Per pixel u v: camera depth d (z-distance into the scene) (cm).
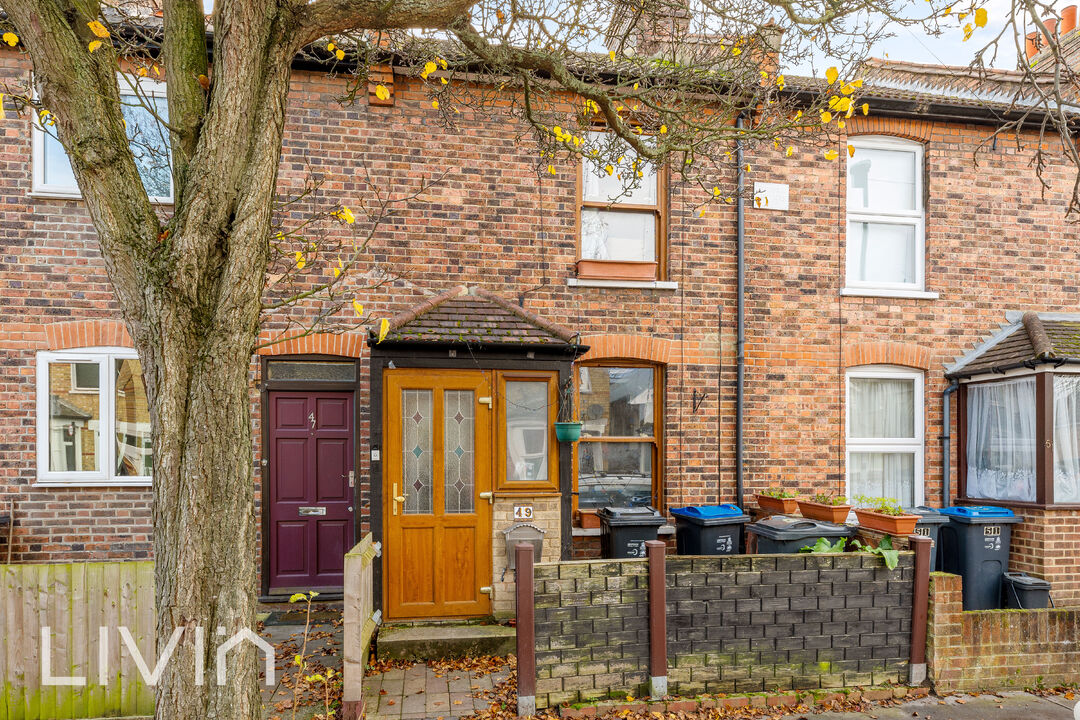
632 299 709
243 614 292
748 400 719
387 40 632
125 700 418
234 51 306
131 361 643
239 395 299
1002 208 771
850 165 767
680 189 718
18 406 616
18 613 412
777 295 728
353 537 675
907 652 498
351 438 682
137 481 630
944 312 756
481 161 688
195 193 296
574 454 688
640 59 554
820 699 472
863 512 612
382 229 671
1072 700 482
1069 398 671
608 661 460
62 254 625
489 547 575
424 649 525
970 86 834
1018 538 672
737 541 648
